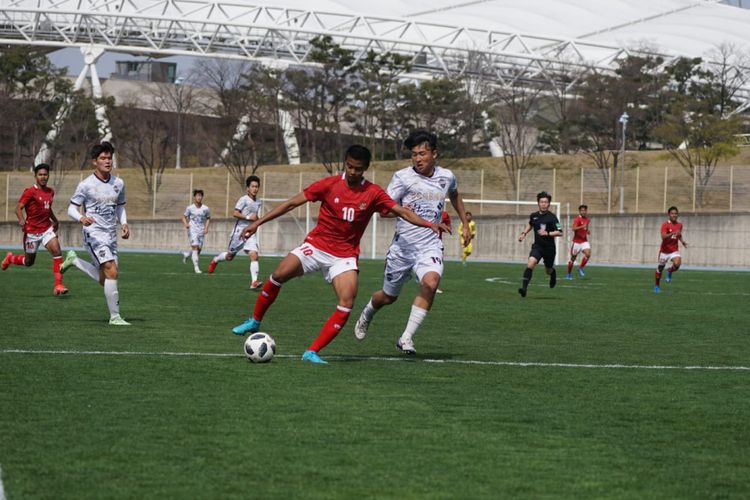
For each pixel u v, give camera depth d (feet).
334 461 31.78
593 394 45.65
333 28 480.64
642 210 303.89
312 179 287.69
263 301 56.90
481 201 255.29
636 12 582.35
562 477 30.45
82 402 40.50
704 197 291.38
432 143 58.34
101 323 72.08
